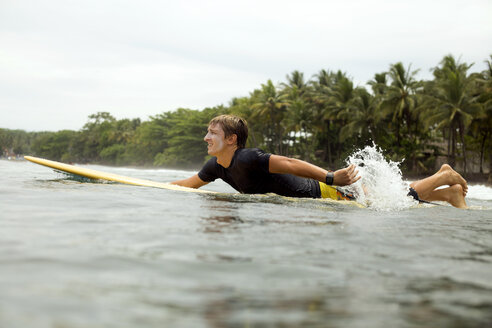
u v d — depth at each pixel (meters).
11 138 161.50
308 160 44.56
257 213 2.17
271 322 0.70
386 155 33.62
